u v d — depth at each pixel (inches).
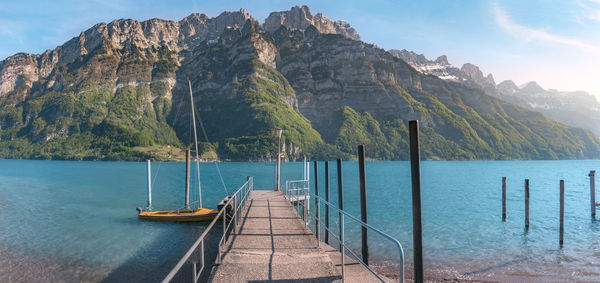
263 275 324.8
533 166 7411.4
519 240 892.6
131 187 2736.2
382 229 1048.8
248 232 514.9
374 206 1609.3
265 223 588.4
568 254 759.1
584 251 784.9
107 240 940.6
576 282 586.2
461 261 705.6
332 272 334.6
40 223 1243.8
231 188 2600.9
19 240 960.9
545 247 818.8
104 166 7367.1
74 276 653.9
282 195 1059.3
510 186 2753.4
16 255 799.1
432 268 661.3
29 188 2701.8
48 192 2394.2
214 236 934.4
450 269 655.1
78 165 7864.2
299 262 364.5
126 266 709.9
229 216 889.5
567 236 940.0
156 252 807.1
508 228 1055.6
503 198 1200.2
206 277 574.6
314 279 315.9
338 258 487.5
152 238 936.3
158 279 631.2
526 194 1066.1
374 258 709.3
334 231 961.5
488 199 1875.0
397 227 1085.1
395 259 703.7
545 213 1374.3
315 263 361.4
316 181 1063.6
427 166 7593.5
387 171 5428.2
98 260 754.8
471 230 1022.4
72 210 1563.7
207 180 3469.5
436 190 2429.9
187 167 1363.2
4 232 1080.8
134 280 627.2
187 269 634.8
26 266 714.2
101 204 1759.4
